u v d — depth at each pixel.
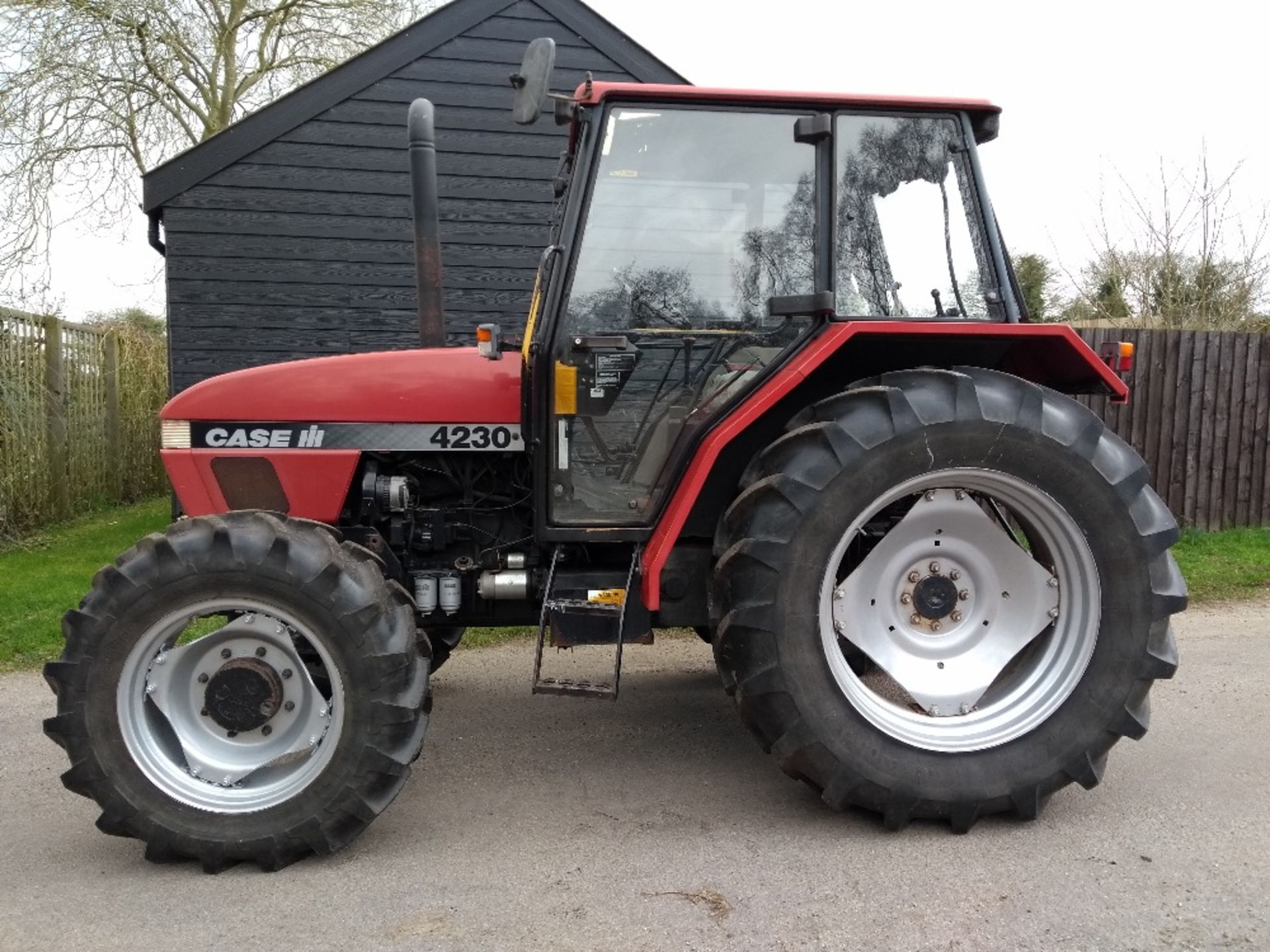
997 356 3.14
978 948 2.20
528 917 2.35
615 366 2.99
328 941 2.26
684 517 2.83
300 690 2.71
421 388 3.25
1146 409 7.33
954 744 2.79
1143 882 2.50
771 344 3.03
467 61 7.33
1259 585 5.98
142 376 10.35
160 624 2.61
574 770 3.31
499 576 3.21
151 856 2.63
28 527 7.74
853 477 2.69
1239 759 3.34
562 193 3.31
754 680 2.71
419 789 3.16
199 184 7.08
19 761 3.42
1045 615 2.93
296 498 3.24
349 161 7.27
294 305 7.28
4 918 2.38
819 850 2.70
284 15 11.75
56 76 10.44
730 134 2.97
